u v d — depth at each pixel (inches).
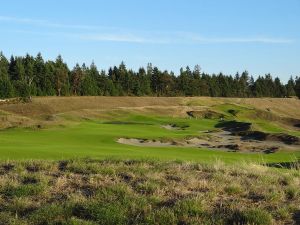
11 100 3718.0
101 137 1797.5
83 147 1312.7
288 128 3890.3
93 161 530.6
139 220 328.5
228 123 3420.3
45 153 1017.5
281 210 339.3
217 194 388.8
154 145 1841.8
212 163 528.1
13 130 1971.0
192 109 4458.7
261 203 366.0
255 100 5610.2
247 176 468.8
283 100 5836.6
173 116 4160.9
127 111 3924.7
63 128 2130.9
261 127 3161.9
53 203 355.6
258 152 1841.8
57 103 3841.0
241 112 4384.8
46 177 427.5
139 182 415.2
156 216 331.3
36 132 1913.1
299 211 348.2
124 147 1465.3
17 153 999.0
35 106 3597.4
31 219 329.7
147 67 6363.2
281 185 432.5
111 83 5423.2
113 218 327.3
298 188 409.7
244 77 7278.5
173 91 6200.8
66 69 5344.5
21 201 361.7
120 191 380.8
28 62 5078.7
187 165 506.3
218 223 319.9
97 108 4042.8
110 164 497.0
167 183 413.1
